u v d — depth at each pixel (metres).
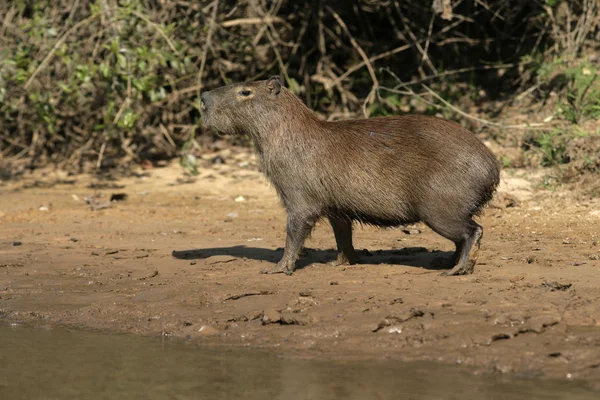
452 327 9.77
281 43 24.72
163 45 23.12
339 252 13.25
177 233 16.80
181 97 25.05
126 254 14.93
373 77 23.52
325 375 8.76
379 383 8.43
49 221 18.52
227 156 24.12
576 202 17.47
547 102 22.59
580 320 9.84
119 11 22.53
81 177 23.34
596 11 23.28
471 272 12.10
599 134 19.34
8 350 10.17
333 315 10.51
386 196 12.02
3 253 15.38
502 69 25.17
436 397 7.98
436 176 11.67
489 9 24.17
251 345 9.95
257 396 8.25
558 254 13.37
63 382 8.95
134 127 23.84
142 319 11.18
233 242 15.73
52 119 23.19
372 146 12.06
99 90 23.97
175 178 22.59
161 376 9.01
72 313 11.65
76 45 22.58
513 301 10.59
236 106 12.66
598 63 22.34
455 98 24.72
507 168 20.06
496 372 8.62
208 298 11.65
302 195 12.50
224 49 24.89
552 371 8.54
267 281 12.34
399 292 11.30
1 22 25.09
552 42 24.12
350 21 27.03
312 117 12.61
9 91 23.66
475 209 11.86
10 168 24.52
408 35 26.55
